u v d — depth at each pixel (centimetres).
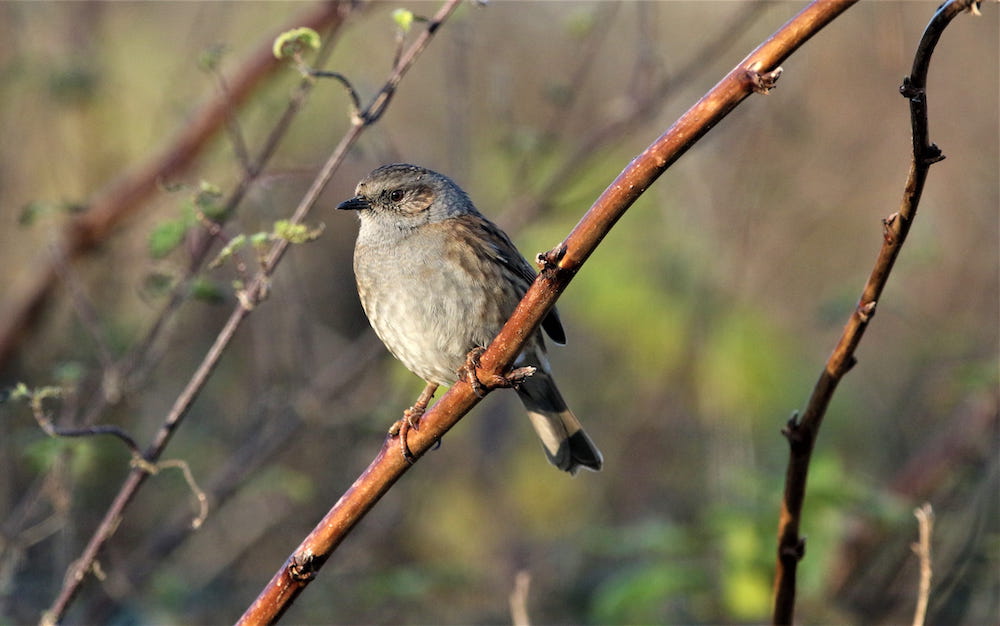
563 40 1380
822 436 1276
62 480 892
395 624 1184
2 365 1042
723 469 1160
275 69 1016
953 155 1498
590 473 1347
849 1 441
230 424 1283
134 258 1205
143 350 855
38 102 1234
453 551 1293
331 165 696
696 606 1038
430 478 1328
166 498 1238
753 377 1263
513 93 1338
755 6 1098
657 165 465
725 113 456
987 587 1012
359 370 1084
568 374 1406
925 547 578
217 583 1192
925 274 1462
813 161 1438
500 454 1370
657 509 1290
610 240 1339
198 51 1281
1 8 1220
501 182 1288
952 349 1366
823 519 895
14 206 1265
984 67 1504
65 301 1157
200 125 1026
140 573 1045
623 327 1327
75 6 1254
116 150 1296
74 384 859
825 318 1165
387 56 1350
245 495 1209
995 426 1078
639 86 1172
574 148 1216
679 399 1327
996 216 1462
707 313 1303
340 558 1221
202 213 713
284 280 1145
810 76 1463
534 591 1230
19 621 1022
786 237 1403
